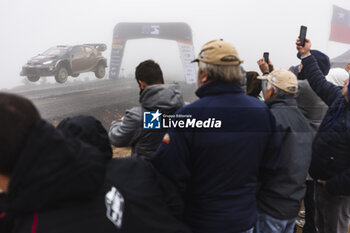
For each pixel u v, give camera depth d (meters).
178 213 0.77
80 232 0.46
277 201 1.12
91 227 0.48
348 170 1.24
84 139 0.69
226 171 0.90
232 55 0.89
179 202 0.76
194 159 0.92
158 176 0.76
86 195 0.48
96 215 0.49
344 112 1.27
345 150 1.28
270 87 1.20
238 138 0.88
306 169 1.12
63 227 0.45
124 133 1.25
